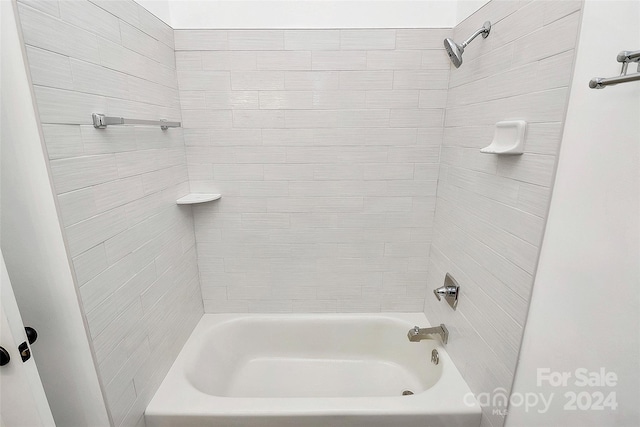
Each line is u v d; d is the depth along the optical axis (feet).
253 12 4.81
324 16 4.83
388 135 5.28
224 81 5.05
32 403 2.36
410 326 5.90
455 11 4.78
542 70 2.82
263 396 5.48
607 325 2.22
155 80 4.30
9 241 2.63
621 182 2.08
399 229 5.75
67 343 2.94
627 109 2.03
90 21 2.96
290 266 5.95
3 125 2.39
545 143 2.78
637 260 1.99
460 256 4.59
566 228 2.57
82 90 2.84
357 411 3.97
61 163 2.59
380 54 4.95
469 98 4.28
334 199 5.58
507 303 3.40
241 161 5.40
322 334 6.19
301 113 5.19
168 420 3.98
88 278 2.91
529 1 3.00
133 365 3.70
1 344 2.18
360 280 6.04
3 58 2.26
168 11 4.70
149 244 4.09
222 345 5.81
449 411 4.00
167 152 4.63
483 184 3.90
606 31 2.18
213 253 5.85
